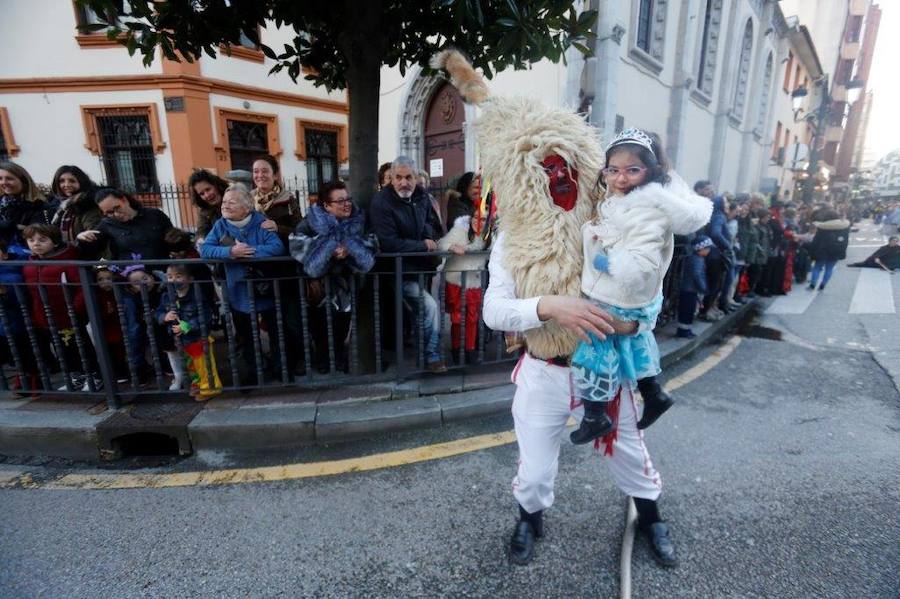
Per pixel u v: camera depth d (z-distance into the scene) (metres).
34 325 3.26
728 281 5.89
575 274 1.50
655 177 1.42
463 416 3.10
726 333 5.39
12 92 10.29
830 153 39.56
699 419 3.15
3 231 3.69
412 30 3.35
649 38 9.23
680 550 1.93
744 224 6.55
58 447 2.78
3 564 1.90
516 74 7.33
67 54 10.20
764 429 3.01
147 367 3.50
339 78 3.76
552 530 2.07
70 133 10.54
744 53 14.59
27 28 10.11
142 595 1.74
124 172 10.93
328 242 2.97
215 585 1.79
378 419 2.93
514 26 2.56
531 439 1.78
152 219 3.50
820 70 25.83
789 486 2.37
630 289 1.40
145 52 2.79
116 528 2.12
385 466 2.61
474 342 3.72
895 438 2.88
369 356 3.50
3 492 2.42
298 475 2.54
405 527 2.11
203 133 10.85
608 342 1.54
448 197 4.48
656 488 1.89
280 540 2.03
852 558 1.87
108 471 2.63
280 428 2.83
